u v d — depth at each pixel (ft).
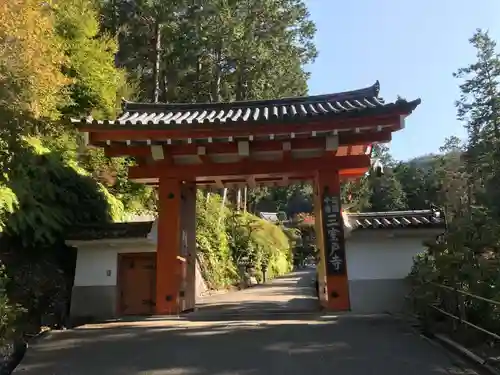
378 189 157.58
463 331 24.26
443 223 35.17
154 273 39.24
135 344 25.93
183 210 40.09
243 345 25.03
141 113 41.68
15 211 33.88
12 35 28.66
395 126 33.58
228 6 78.95
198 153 37.01
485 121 125.39
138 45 87.61
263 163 37.91
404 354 22.80
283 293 66.18
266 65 85.97
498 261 24.29
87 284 38.04
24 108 32.19
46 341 26.89
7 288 31.91
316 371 20.57
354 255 36.29
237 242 91.04
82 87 51.31
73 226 38.65
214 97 88.53
